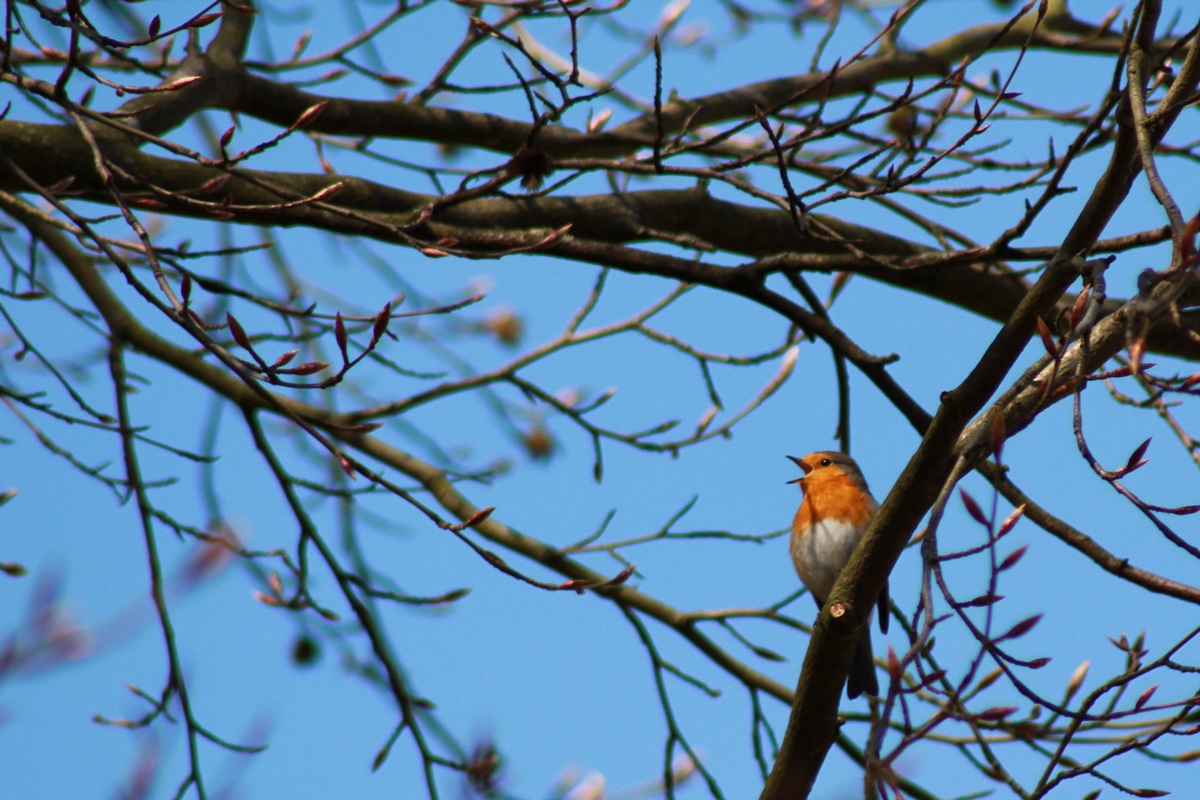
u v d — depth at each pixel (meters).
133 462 11.21
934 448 7.15
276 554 11.05
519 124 11.04
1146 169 6.07
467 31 10.89
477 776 7.73
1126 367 5.66
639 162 8.81
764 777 11.88
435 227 9.42
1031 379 6.82
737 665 12.10
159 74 9.68
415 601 10.86
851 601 7.52
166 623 10.69
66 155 8.84
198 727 10.33
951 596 5.27
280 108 10.54
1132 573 7.84
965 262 8.79
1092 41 12.74
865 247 11.91
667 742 11.73
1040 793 6.34
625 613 12.00
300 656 9.44
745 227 11.51
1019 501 8.38
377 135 10.88
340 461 6.55
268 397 6.60
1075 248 6.96
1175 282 5.13
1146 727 8.76
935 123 8.84
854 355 9.41
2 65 7.04
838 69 8.57
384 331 6.03
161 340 12.09
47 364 10.57
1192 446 8.91
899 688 5.04
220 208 7.02
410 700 10.88
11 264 11.41
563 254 9.48
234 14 11.16
